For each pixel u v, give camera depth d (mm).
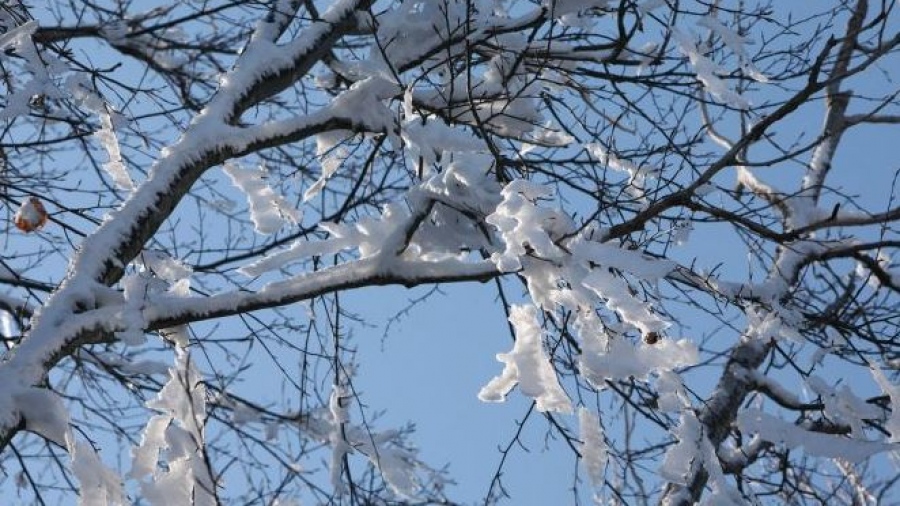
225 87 5324
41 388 3764
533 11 6230
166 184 4703
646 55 6254
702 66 5379
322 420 7840
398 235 4504
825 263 7555
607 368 4305
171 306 4242
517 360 4090
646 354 4359
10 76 6750
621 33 6082
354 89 5578
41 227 4609
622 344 4383
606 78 6559
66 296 4105
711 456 4930
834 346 6762
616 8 6621
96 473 3752
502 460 5320
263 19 6043
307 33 5785
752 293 6398
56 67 5254
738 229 6746
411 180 7238
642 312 3910
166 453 4164
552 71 7047
